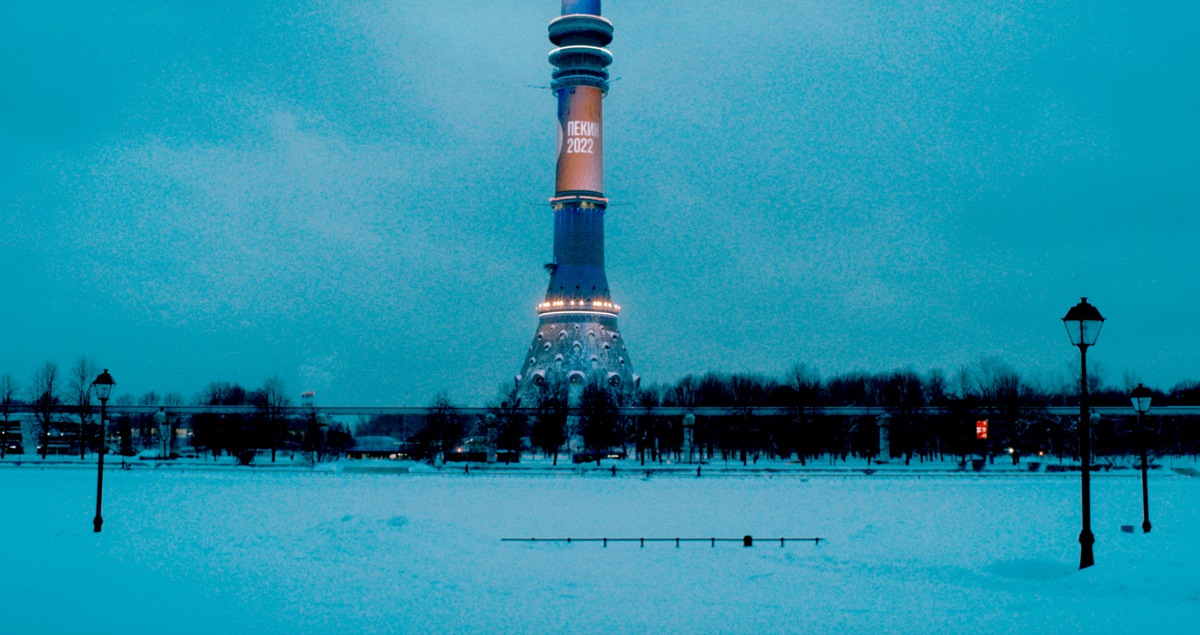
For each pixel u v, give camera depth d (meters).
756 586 38.12
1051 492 105.25
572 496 97.56
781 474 143.12
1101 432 191.88
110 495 93.31
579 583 38.81
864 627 29.09
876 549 51.84
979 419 177.75
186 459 191.75
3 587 36.75
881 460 194.12
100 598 34.47
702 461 195.12
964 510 80.56
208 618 30.91
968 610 31.81
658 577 40.84
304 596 35.19
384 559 46.06
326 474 142.25
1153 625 27.30
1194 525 61.47
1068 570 39.56
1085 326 38.88
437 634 28.53
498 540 55.31
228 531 58.88
